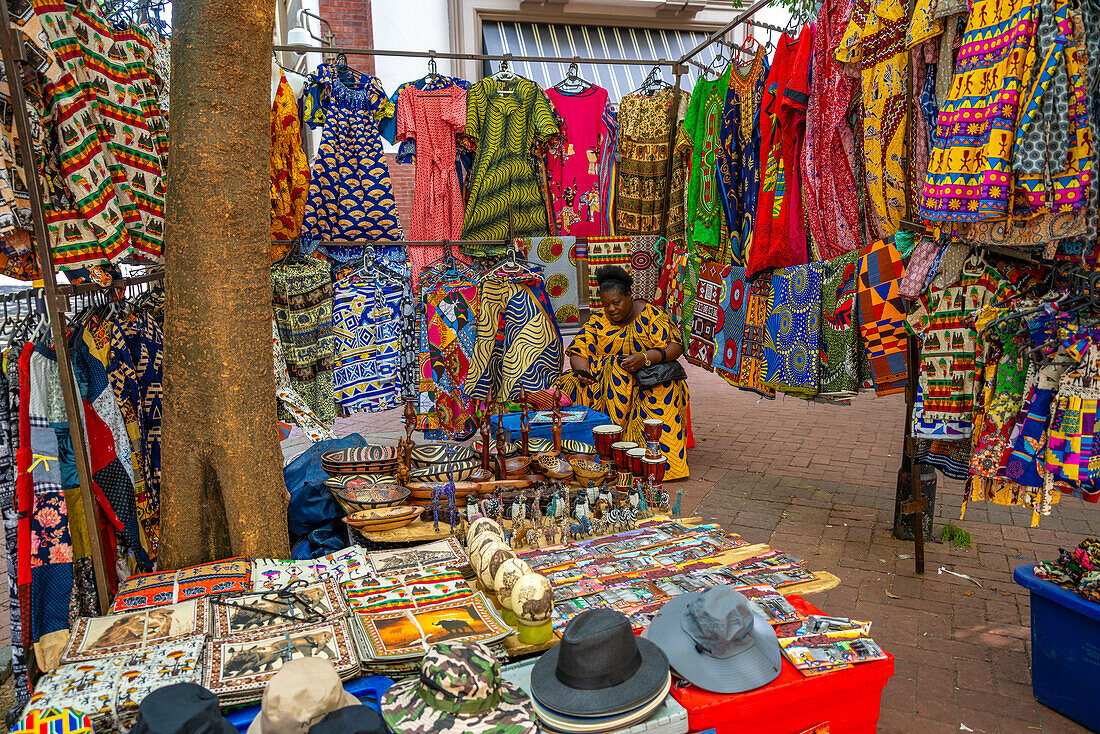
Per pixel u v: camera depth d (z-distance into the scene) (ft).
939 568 14.57
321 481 14.19
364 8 31.14
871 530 16.62
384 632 7.99
